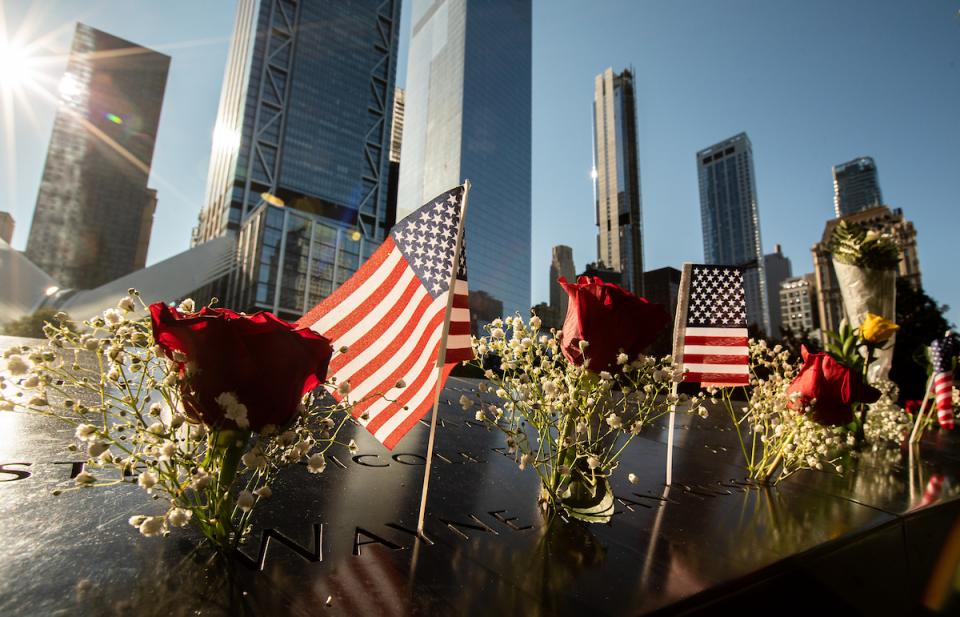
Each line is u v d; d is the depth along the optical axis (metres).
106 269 187.88
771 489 2.64
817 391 2.67
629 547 1.64
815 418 2.70
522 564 1.43
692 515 2.07
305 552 1.35
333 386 1.54
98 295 72.12
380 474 2.25
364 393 1.93
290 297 107.12
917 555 2.24
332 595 1.13
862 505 2.39
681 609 1.28
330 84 147.88
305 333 1.25
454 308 1.79
